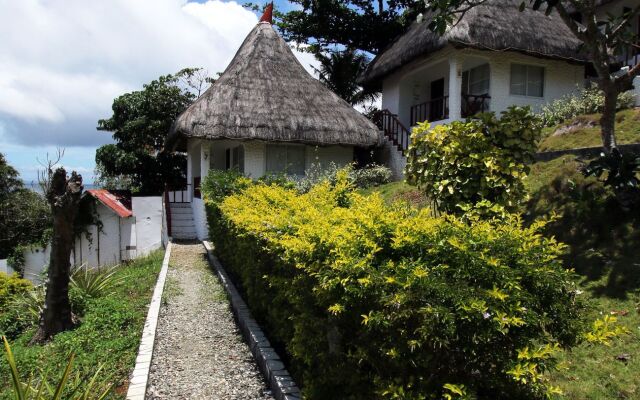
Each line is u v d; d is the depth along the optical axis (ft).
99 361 16.15
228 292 24.22
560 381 11.66
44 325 20.51
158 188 75.56
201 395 13.58
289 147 52.01
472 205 14.61
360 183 48.11
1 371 16.56
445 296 7.25
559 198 22.02
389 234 9.47
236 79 50.11
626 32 20.75
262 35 55.98
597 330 7.50
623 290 15.43
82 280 25.16
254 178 47.62
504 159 15.28
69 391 13.98
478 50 45.57
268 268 15.58
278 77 52.03
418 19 21.67
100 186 77.82
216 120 45.47
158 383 14.43
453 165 15.66
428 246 8.74
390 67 50.96
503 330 6.75
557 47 44.93
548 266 8.05
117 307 22.40
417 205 30.40
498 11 45.65
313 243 10.86
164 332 19.21
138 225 52.60
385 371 8.40
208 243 43.57
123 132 72.90
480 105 47.50
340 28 71.10
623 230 18.12
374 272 8.39
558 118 40.04
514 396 7.36
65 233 20.77
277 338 15.61
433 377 7.52
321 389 10.52
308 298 11.14
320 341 10.82
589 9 20.15
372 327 8.16
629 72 19.99
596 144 28.43
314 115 49.57
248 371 15.21
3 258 61.00
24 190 65.62
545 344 7.38
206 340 18.29
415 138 17.03
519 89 48.83
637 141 27.58
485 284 7.73
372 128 51.85
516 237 8.72
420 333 7.13
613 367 11.93
